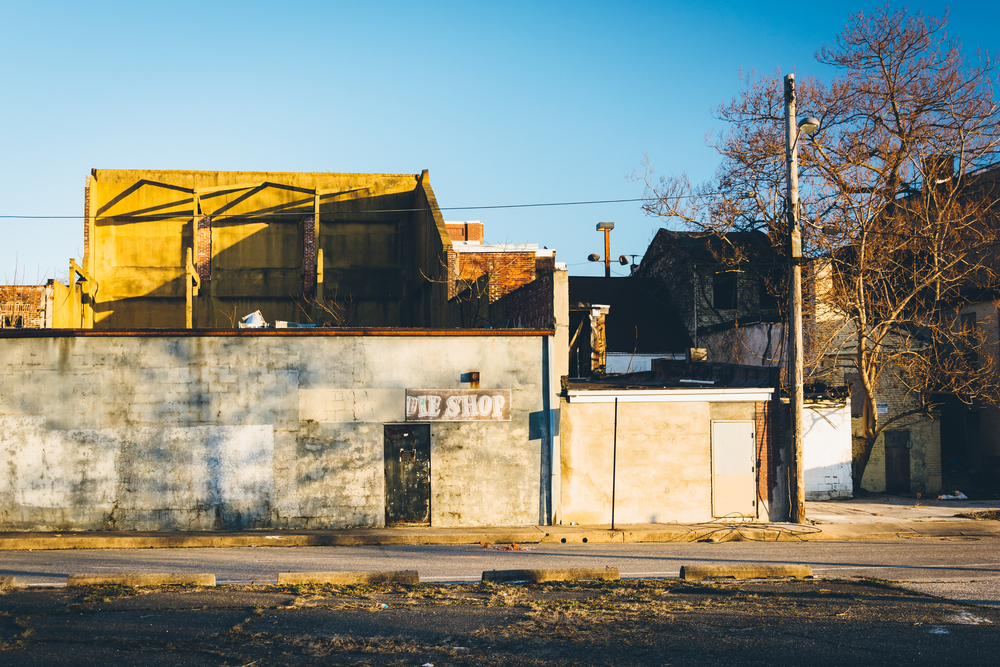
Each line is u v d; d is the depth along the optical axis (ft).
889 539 54.70
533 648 25.18
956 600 32.55
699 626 27.86
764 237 104.73
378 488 56.54
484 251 102.58
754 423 60.49
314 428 56.24
